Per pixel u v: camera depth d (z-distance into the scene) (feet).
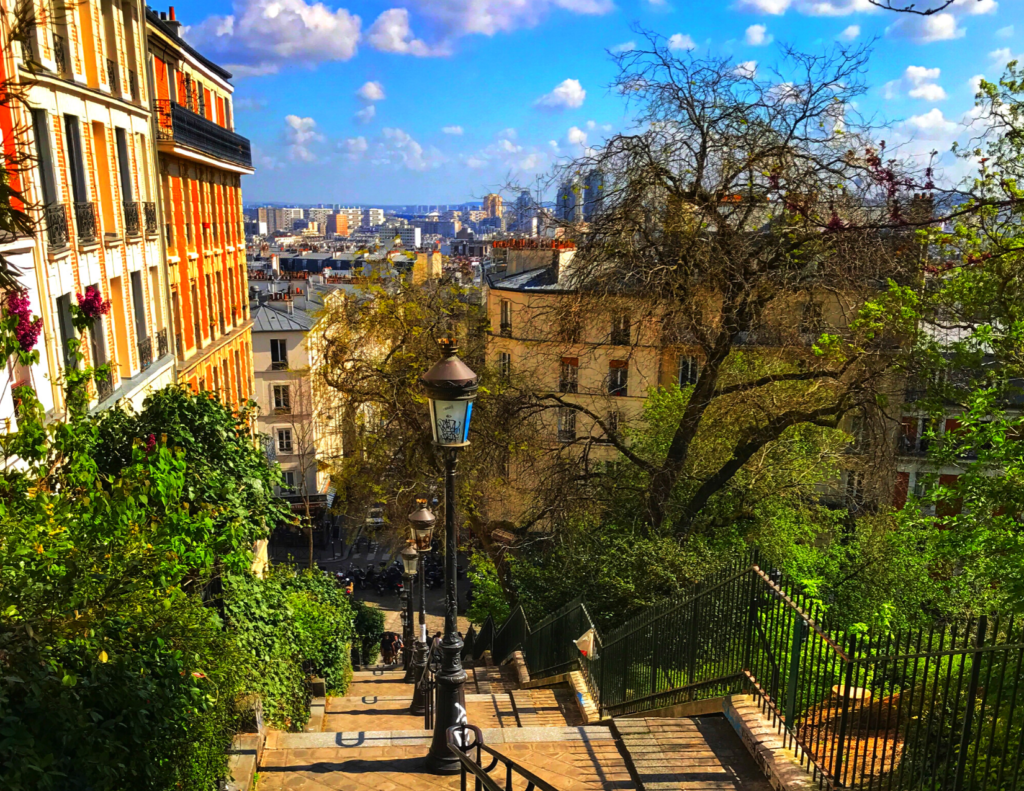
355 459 74.74
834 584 54.39
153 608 19.12
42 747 14.12
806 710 19.52
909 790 15.92
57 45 45.11
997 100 38.22
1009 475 33.50
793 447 60.80
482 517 72.54
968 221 37.01
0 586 15.34
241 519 29.99
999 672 15.19
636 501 57.06
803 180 43.86
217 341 91.50
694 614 25.18
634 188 48.19
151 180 64.54
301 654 37.32
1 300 16.76
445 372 23.63
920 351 45.29
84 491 21.56
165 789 17.53
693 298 48.52
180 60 84.23
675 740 21.03
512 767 15.30
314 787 22.99
